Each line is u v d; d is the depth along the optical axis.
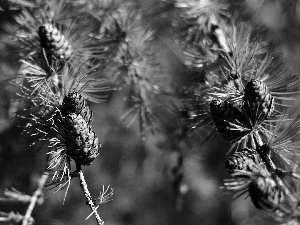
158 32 0.75
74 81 0.54
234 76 0.55
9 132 0.77
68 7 0.64
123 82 0.69
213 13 0.67
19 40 0.62
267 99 0.51
